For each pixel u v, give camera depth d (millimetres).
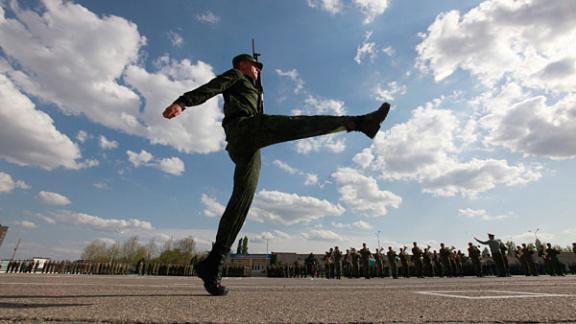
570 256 35812
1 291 2035
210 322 1116
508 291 2572
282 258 70938
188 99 1915
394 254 16453
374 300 1895
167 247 60875
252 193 2170
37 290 2201
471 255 15469
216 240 2131
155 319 1144
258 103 2318
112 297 1849
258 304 1661
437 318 1252
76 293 2061
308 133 1879
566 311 1405
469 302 1763
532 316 1290
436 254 17688
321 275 30562
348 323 1145
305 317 1259
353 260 19891
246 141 2016
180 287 2990
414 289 3051
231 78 2137
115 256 57844
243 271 36750
